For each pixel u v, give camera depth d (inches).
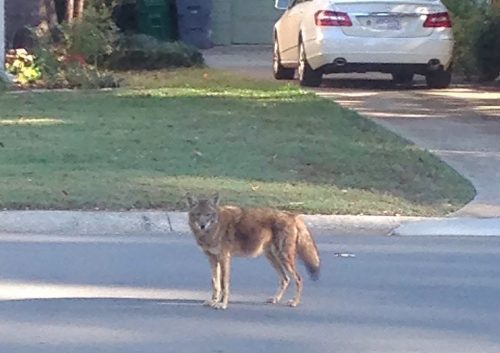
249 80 969.5
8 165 587.8
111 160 606.5
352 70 885.2
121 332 350.0
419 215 530.9
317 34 879.7
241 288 410.6
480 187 582.9
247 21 1384.1
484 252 475.5
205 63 1127.6
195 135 679.7
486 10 1005.8
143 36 1075.9
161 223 505.4
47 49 932.6
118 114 753.0
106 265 440.1
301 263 426.6
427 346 341.1
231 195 531.8
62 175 566.9
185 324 360.5
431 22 877.8
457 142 690.8
